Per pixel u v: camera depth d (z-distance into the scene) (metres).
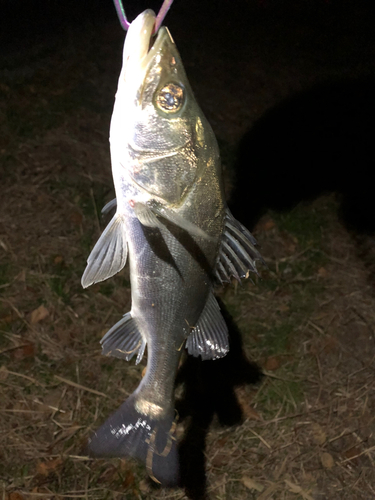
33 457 0.61
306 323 0.78
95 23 1.38
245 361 0.73
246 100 1.22
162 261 0.38
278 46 1.45
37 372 0.68
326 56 1.43
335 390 0.71
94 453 0.40
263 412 0.68
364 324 0.78
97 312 0.75
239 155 1.06
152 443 0.41
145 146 0.35
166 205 0.35
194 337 0.42
